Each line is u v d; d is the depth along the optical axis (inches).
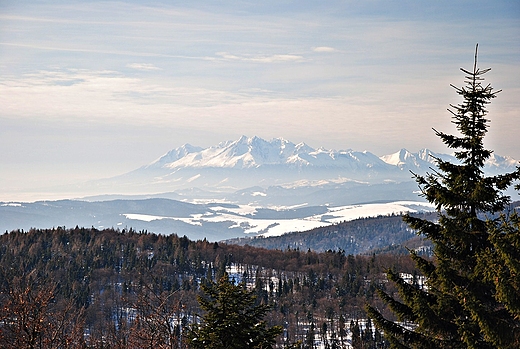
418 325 1143.6
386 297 1181.1
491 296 1095.0
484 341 1029.2
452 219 1144.8
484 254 1029.2
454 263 1139.3
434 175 1176.2
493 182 1117.7
